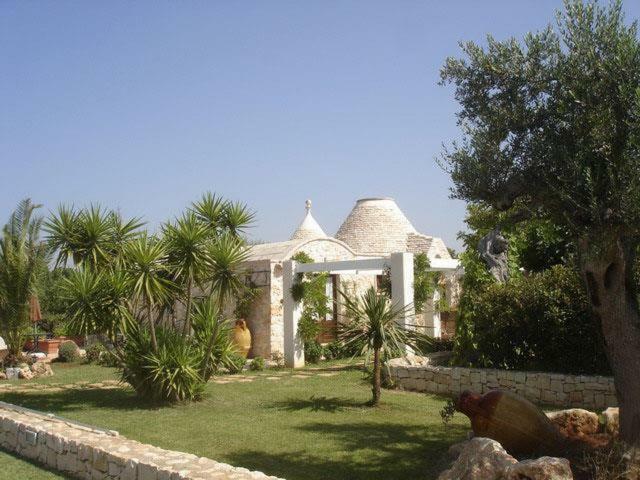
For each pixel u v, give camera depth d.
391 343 12.45
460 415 11.48
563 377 12.18
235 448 9.14
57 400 13.62
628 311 6.89
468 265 15.39
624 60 6.31
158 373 12.18
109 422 11.02
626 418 6.85
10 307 20.23
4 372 18.59
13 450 9.68
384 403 12.55
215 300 14.11
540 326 13.34
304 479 7.63
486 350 14.25
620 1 6.68
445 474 6.43
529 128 7.11
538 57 7.05
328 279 23.22
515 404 7.66
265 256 21.83
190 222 12.76
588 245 6.55
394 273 17.80
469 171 7.15
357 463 8.32
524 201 7.26
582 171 6.40
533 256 15.79
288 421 11.00
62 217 12.62
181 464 6.84
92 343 24.50
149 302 12.20
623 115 6.41
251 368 18.77
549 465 5.78
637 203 5.86
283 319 20.66
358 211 29.19
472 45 7.45
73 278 12.02
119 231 13.20
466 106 7.57
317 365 19.89
